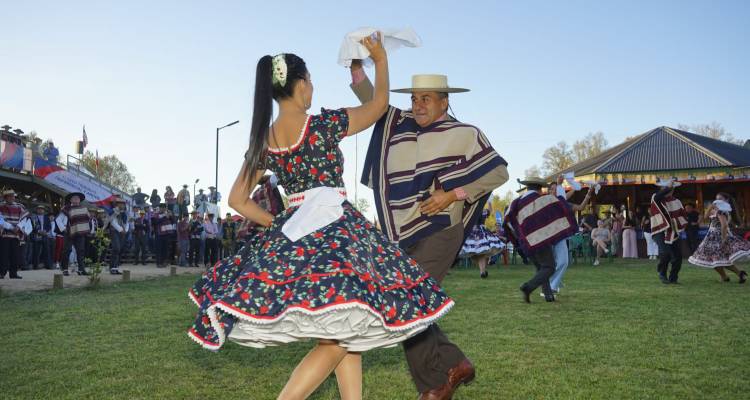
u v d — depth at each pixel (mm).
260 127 2758
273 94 2850
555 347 5066
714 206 11320
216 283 2738
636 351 4895
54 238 17391
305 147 2773
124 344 5395
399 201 3484
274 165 2836
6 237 12945
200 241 21250
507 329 5980
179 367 4496
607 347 5059
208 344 2535
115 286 11672
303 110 2883
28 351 5082
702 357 4676
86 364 4590
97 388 3904
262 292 2395
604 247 19219
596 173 27969
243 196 2834
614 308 7516
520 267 17750
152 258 23453
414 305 2578
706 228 23906
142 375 4254
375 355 4906
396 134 3625
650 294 9148
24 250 16406
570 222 8336
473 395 3662
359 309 2420
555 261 8703
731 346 5090
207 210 27328
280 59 2820
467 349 4996
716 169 26672
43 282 12195
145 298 9289
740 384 3891
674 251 11062
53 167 28422
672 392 3715
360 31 2994
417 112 3578
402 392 3793
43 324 6562
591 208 29875
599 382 3947
